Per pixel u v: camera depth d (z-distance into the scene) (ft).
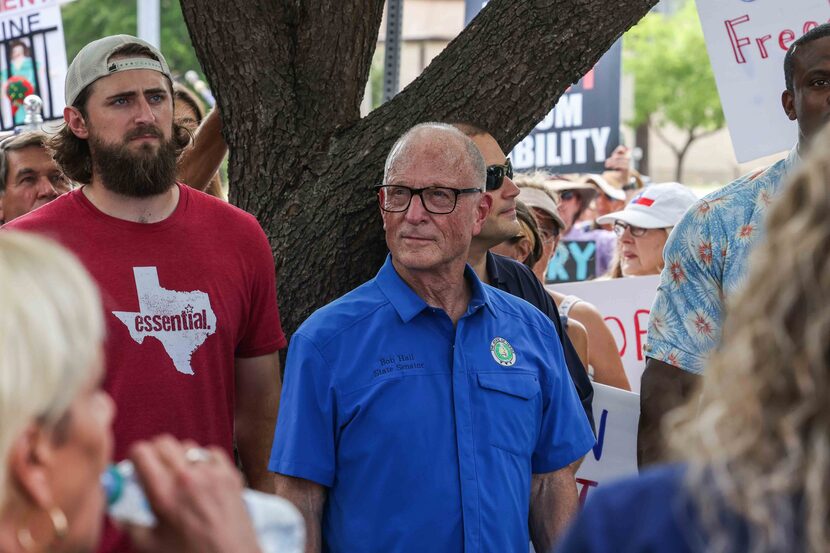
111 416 4.10
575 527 4.25
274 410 10.23
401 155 9.19
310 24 11.54
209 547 4.14
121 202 9.37
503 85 11.23
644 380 10.69
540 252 13.70
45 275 3.83
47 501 3.80
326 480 8.71
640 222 17.57
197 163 13.29
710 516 3.90
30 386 3.65
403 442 8.63
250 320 9.95
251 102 11.62
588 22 11.14
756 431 3.85
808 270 3.78
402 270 9.21
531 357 9.34
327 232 11.37
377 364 8.79
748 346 3.92
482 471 8.75
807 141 10.00
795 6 13.35
